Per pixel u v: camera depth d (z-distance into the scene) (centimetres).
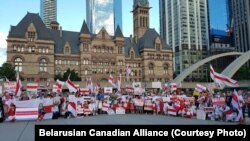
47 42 11700
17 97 3116
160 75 14088
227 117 2555
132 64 14038
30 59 11300
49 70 11581
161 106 3575
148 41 14375
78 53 12825
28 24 11662
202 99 3195
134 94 4209
